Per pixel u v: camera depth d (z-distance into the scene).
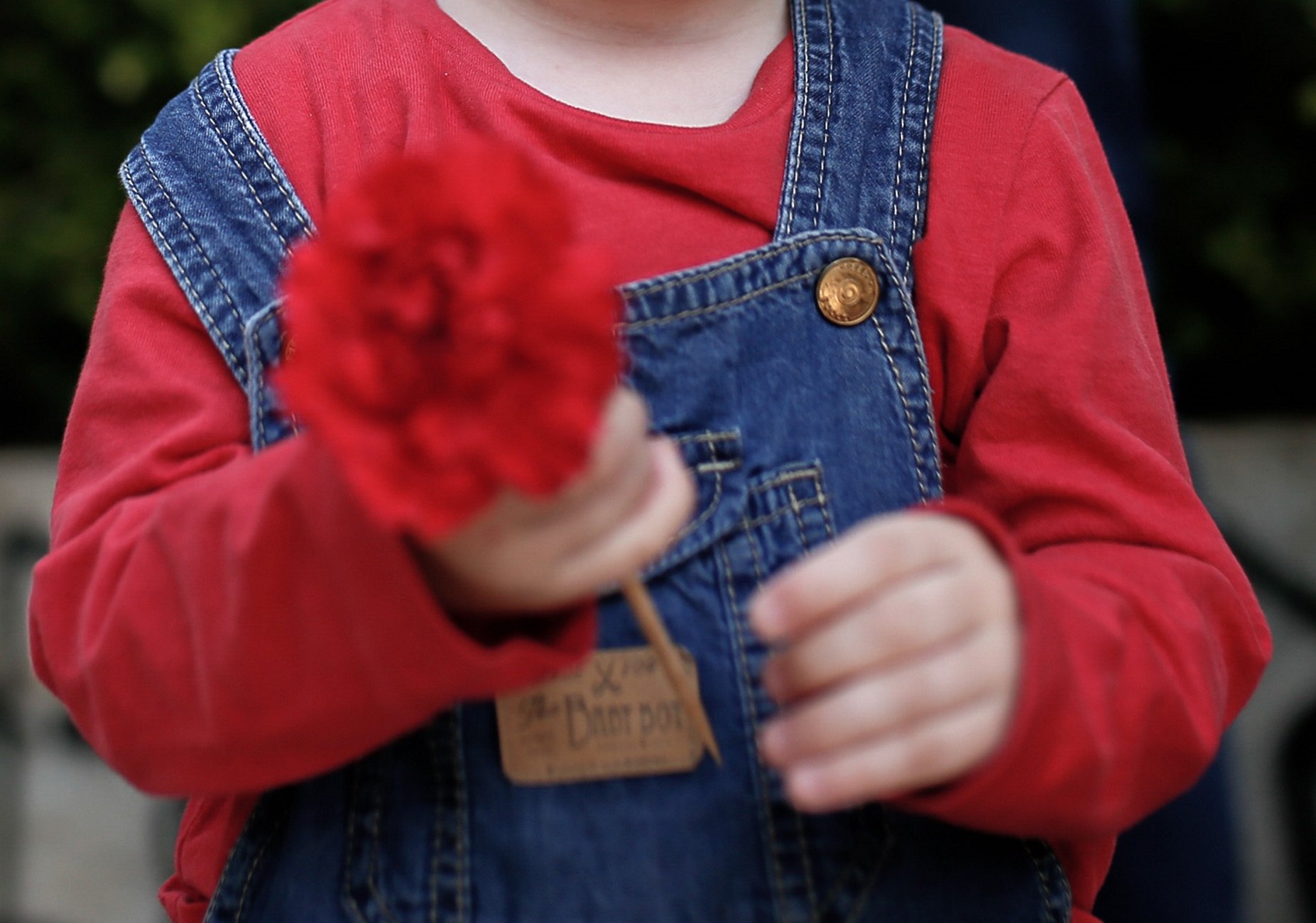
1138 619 0.68
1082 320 0.72
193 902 0.74
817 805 0.61
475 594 0.60
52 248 1.70
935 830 0.69
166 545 0.65
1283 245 1.70
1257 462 1.69
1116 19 1.05
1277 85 1.70
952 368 0.73
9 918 1.53
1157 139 1.71
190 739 0.65
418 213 0.57
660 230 0.71
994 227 0.74
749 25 0.76
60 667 0.67
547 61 0.74
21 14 1.70
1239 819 1.34
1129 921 1.01
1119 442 0.71
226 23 1.61
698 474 0.69
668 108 0.74
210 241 0.72
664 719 0.68
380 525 0.58
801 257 0.71
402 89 0.73
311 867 0.69
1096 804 0.65
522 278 0.56
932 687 0.61
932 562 0.61
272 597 0.62
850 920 0.68
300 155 0.73
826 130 0.74
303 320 0.57
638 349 0.69
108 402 0.71
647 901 0.67
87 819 1.56
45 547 1.66
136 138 1.75
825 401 0.71
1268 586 1.64
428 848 0.68
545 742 0.68
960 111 0.75
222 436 0.70
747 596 0.69
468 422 0.56
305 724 0.63
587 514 0.59
